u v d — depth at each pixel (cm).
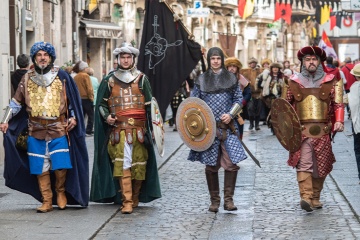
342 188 1530
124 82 1326
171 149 2270
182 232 1172
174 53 1895
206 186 1594
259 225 1214
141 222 1245
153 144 1355
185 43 1897
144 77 1334
